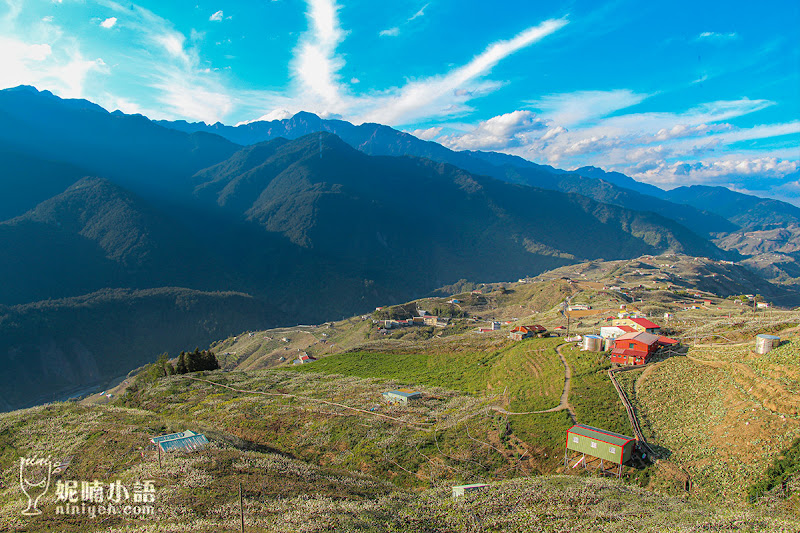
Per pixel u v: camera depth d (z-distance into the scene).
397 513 33.66
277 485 37.72
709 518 27.83
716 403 42.38
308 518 31.17
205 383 83.69
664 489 34.19
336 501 35.34
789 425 34.72
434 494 37.56
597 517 30.05
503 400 57.09
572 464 40.22
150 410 72.50
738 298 151.50
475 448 45.62
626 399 48.31
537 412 49.97
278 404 67.25
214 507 33.19
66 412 61.06
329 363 102.31
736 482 32.56
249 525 30.23
